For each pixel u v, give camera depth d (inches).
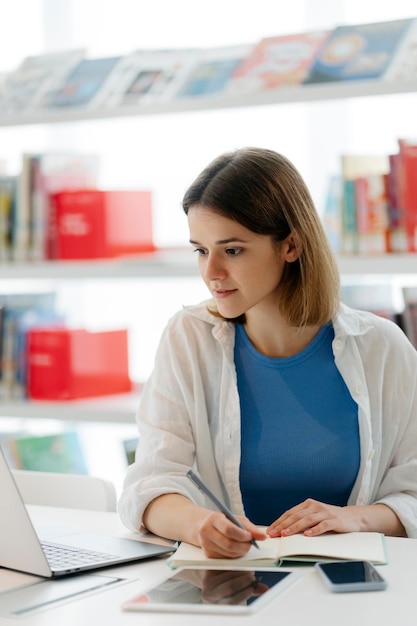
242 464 70.6
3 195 119.8
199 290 131.0
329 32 107.7
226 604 48.2
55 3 136.6
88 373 119.1
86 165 123.4
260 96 103.3
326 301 69.4
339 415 70.2
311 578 52.7
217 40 128.6
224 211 64.2
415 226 98.3
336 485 69.9
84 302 137.1
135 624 46.7
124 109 110.9
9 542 56.2
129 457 106.6
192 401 72.1
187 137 129.4
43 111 115.6
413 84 97.0
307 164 124.4
